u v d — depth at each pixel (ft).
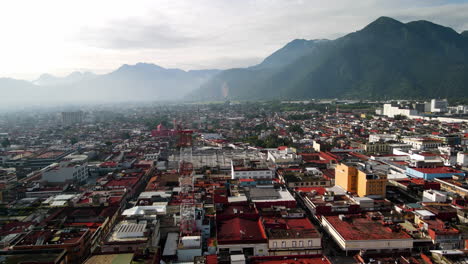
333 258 402.52
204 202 549.54
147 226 424.46
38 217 516.73
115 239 391.04
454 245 408.67
